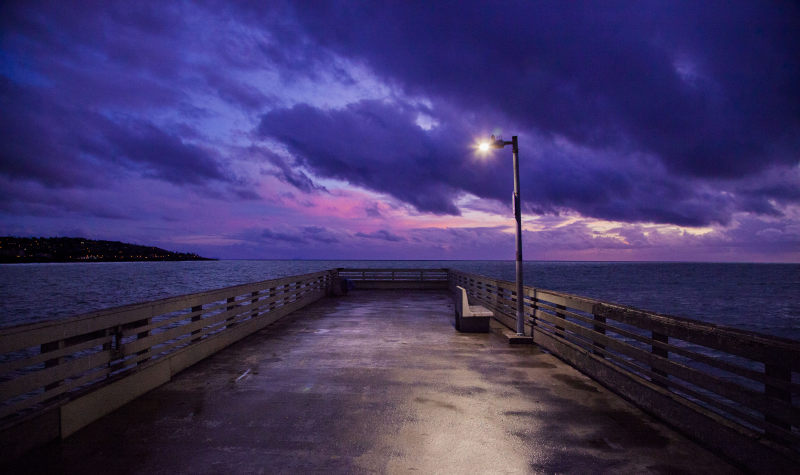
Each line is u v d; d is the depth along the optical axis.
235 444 4.11
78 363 4.54
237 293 9.46
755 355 3.64
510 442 4.19
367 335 10.05
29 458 3.77
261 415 4.88
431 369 6.99
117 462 3.72
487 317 10.43
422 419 4.79
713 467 3.69
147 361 5.91
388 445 4.11
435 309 15.07
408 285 23.72
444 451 3.99
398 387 6.00
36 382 3.97
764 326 34.56
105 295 60.31
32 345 3.90
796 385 3.26
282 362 7.43
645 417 4.87
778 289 79.69
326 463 3.74
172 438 4.23
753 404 3.64
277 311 12.48
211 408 5.11
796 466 3.20
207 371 6.82
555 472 3.61
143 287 75.50
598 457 3.88
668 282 95.81
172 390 5.82
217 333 8.38
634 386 5.29
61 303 49.75
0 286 81.19
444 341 9.35
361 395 5.64
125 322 5.34
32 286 80.81
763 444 3.47
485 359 7.69
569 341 7.64
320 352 8.23
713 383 4.09
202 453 3.91
